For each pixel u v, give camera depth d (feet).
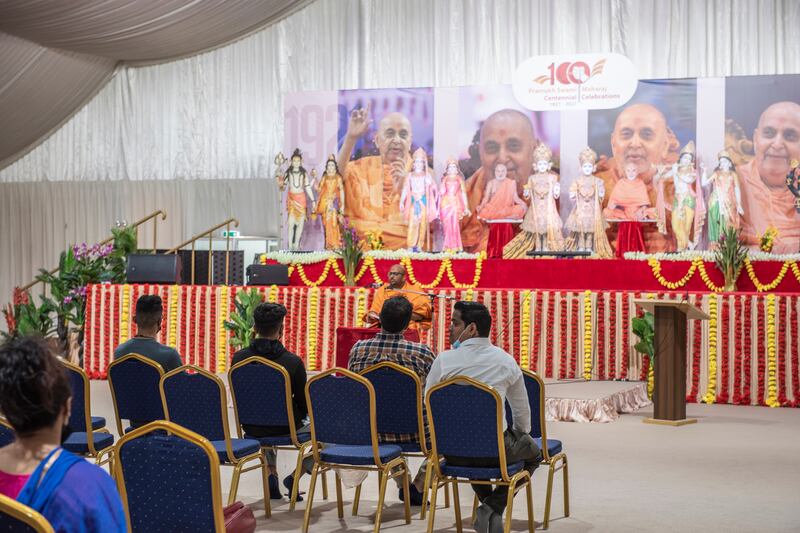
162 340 41.04
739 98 48.55
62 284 44.57
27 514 6.48
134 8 50.44
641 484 20.42
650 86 49.47
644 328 33.19
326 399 16.24
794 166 47.83
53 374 7.09
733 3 52.85
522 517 17.52
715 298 34.40
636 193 49.55
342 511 17.57
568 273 38.17
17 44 51.19
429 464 17.17
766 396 33.58
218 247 53.62
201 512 10.20
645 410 32.22
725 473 21.59
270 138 59.36
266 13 57.52
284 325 39.70
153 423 10.25
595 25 54.39
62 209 62.75
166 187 60.90
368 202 52.70
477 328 15.72
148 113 61.41
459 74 56.24
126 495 10.43
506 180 51.11
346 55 57.98
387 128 52.60
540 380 16.84
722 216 48.52
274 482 19.06
